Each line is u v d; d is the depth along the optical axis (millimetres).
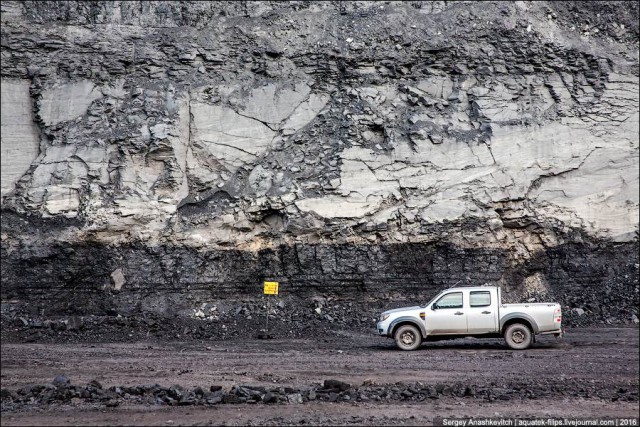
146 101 23594
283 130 23734
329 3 25922
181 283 21547
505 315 15305
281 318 20906
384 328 15594
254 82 24297
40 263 21453
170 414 8805
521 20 25797
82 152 22859
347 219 22469
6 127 23375
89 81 23844
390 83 24750
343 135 23531
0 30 24031
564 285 23047
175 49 24406
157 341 18156
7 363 13641
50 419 8570
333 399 9602
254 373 12156
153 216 22375
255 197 22688
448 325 15383
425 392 10070
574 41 25906
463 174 23531
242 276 21875
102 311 20953
